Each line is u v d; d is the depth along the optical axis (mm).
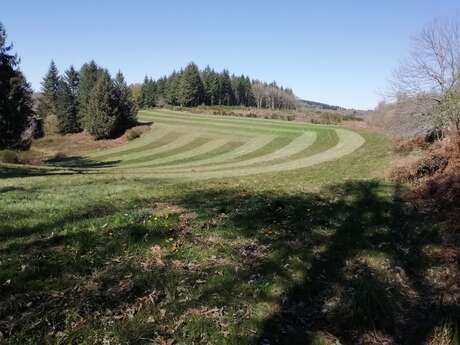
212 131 60562
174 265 6004
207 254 6527
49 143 62562
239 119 74062
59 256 6094
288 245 7125
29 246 6496
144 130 63969
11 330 4176
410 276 6238
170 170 31766
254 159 39969
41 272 5504
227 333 4348
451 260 6863
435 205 10984
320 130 55781
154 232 7387
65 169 31781
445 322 4543
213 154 46438
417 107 26266
